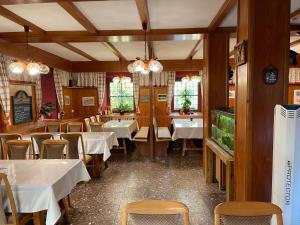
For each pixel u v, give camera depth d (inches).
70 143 158.4
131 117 334.3
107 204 135.2
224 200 138.6
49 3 115.7
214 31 159.9
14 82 220.5
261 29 90.2
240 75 101.3
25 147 136.9
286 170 79.1
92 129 225.8
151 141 239.1
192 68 306.8
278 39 90.6
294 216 80.3
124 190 155.1
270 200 93.9
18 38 166.9
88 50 239.1
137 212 55.2
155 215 55.3
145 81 336.2
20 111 236.5
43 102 290.2
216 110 151.3
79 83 339.0
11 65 163.9
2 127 202.4
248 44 90.5
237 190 106.1
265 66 90.8
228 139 129.5
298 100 291.0
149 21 144.9
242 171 99.6
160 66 163.3
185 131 233.6
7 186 81.8
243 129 98.0
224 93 163.6
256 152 92.7
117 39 173.0
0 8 121.3
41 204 87.5
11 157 137.0
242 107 99.0
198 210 127.0
